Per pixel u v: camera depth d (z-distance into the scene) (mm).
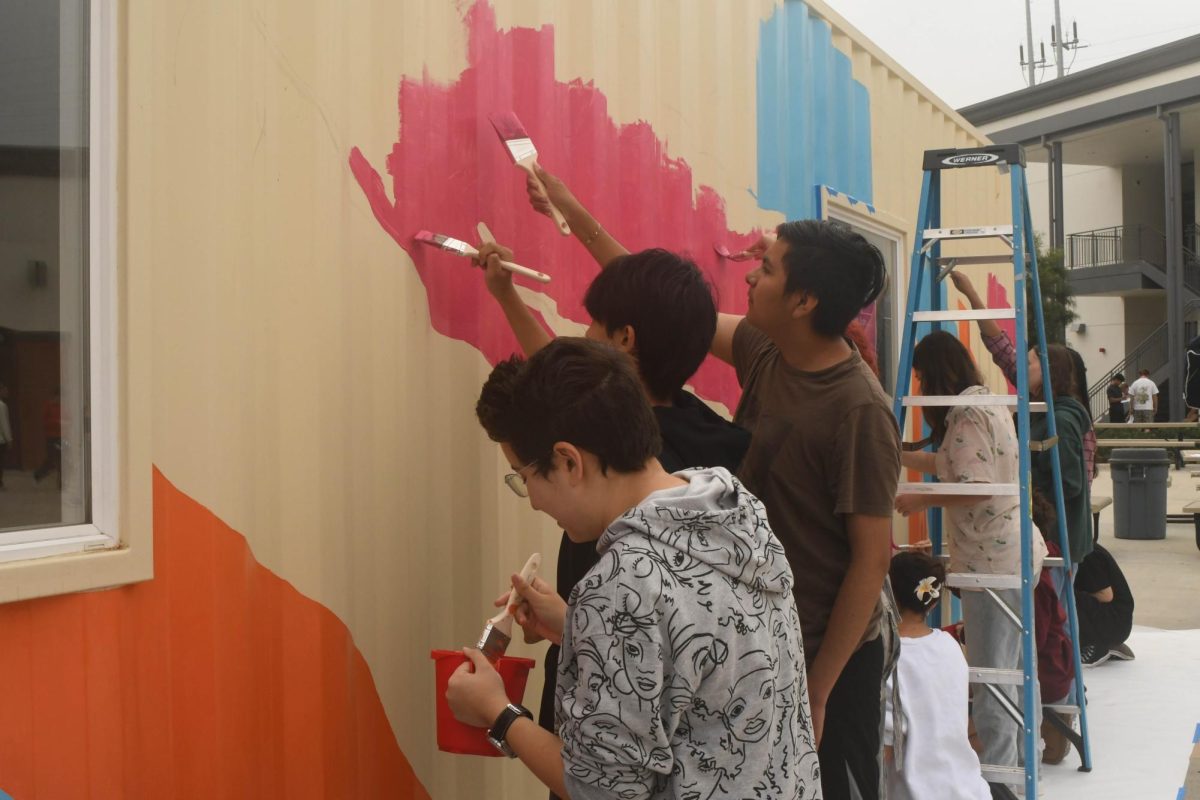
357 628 2188
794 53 4309
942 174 6000
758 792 1372
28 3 1602
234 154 1915
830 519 2344
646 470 1485
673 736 1354
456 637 2471
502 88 2652
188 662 1818
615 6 3129
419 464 2367
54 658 1596
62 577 1572
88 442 1659
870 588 2246
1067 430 4707
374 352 2238
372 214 2234
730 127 3812
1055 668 4398
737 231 3857
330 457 2125
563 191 2623
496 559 2613
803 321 2365
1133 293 26844
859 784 2379
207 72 1856
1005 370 4816
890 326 5441
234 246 1915
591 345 1496
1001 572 3887
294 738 2027
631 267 1994
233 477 1906
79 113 1652
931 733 3256
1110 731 4930
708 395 3754
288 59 2031
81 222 1654
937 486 3717
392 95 2285
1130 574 9484
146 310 1717
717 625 1348
